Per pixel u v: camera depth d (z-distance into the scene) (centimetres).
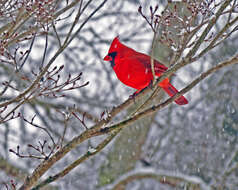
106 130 573
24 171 1184
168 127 1462
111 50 696
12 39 611
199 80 555
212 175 1354
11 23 635
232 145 1391
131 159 1376
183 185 1354
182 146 1412
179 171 1371
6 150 1215
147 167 1376
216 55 1304
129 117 577
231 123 1422
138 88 700
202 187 1336
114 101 1365
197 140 1419
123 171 1359
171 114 1489
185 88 557
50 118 1231
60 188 1299
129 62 670
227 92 1456
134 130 1398
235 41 1275
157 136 1445
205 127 1430
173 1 600
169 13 600
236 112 1430
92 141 1045
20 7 615
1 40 599
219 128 1422
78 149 1284
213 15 569
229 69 1469
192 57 552
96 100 1310
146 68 664
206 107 1467
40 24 620
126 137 1391
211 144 1404
